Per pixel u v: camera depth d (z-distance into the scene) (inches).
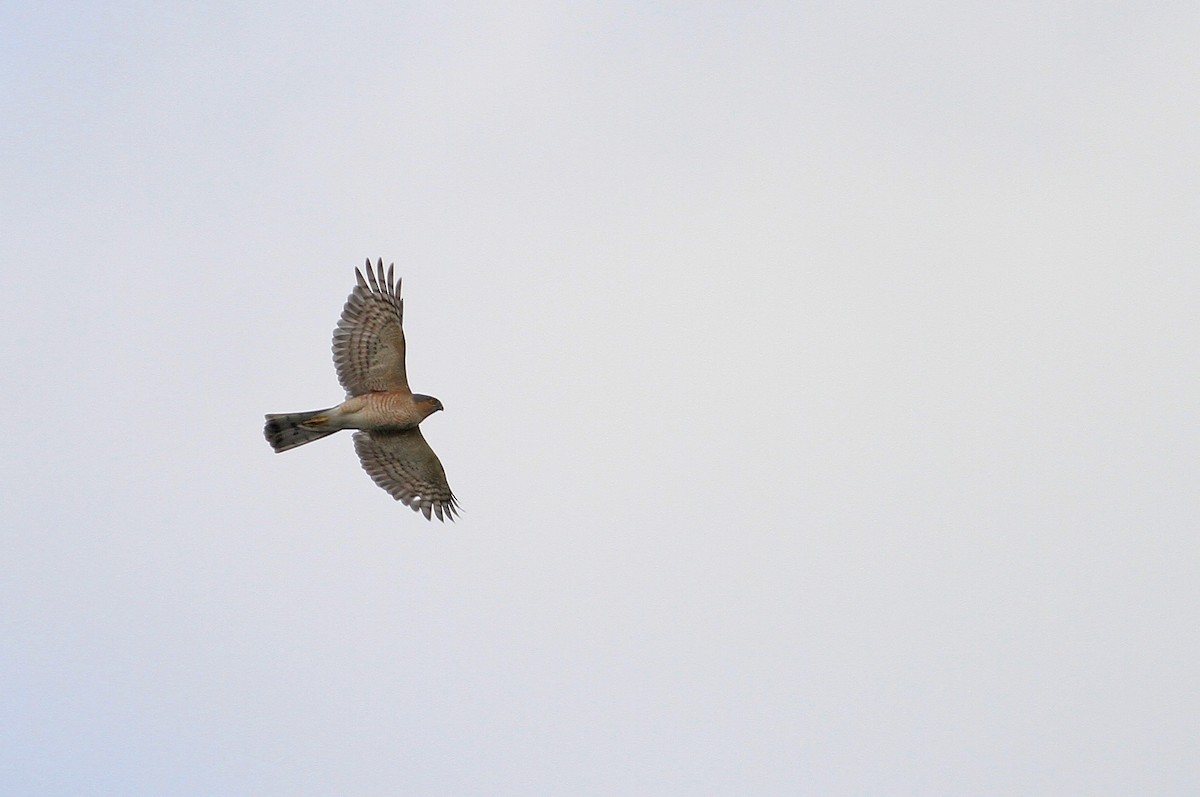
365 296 740.7
